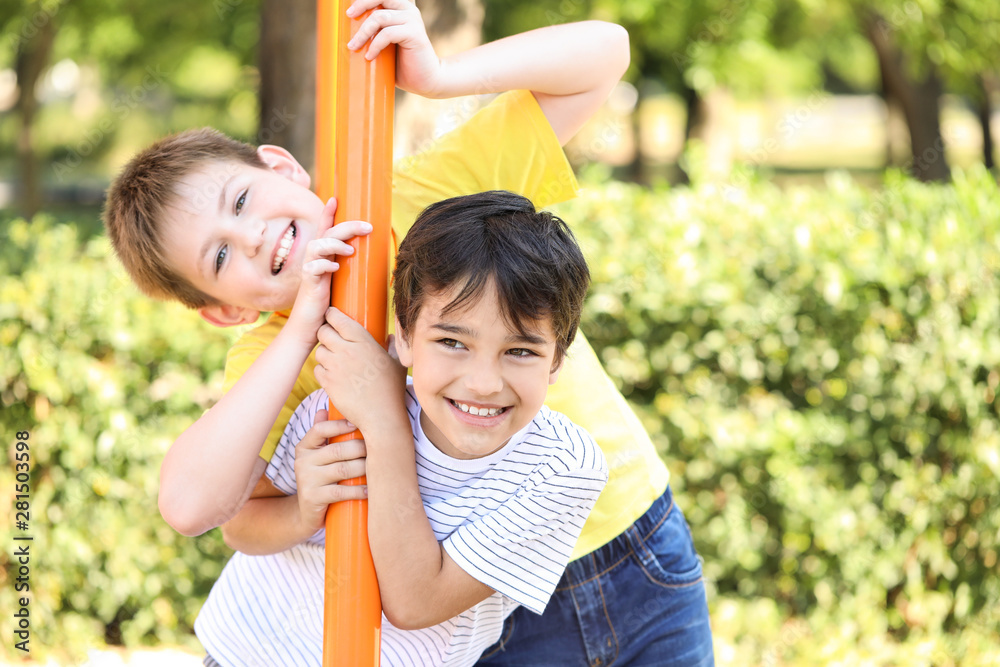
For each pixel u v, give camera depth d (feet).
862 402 9.49
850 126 103.45
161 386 9.66
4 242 10.27
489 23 28.48
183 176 4.51
